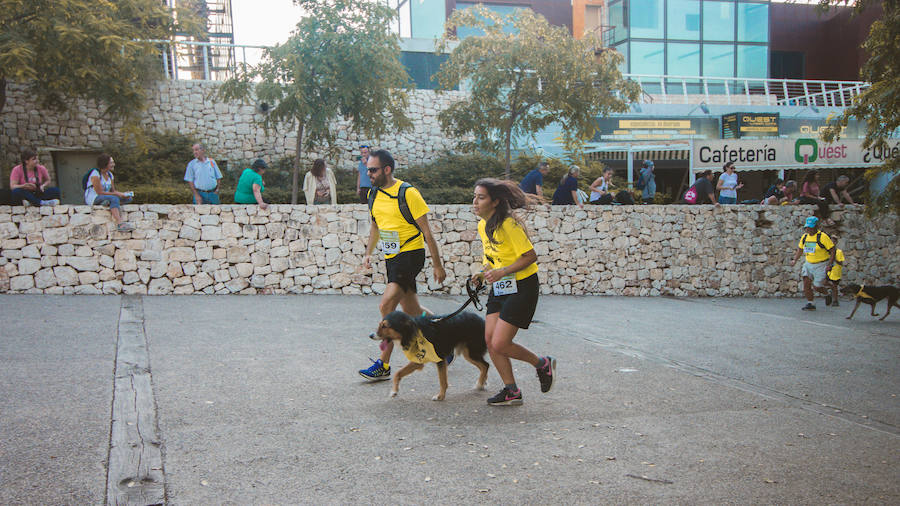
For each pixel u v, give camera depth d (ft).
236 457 13.29
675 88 94.27
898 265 53.78
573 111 55.77
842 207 51.93
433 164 68.74
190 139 63.36
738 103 92.38
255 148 67.00
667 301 41.91
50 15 43.11
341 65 50.75
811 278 42.63
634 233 43.55
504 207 16.40
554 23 97.55
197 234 33.09
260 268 34.24
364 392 18.12
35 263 30.68
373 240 20.36
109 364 19.13
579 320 31.89
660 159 74.43
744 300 45.68
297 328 25.89
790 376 22.75
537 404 17.79
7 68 40.52
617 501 12.00
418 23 92.94
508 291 16.66
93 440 13.64
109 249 31.65
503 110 58.85
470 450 14.23
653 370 22.29
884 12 30.99
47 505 10.88
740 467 13.87
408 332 16.60
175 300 30.81
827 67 110.01
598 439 15.23
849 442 15.83
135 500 11.22
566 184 44.88
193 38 67.46
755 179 92.43
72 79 45.52
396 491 12.10
